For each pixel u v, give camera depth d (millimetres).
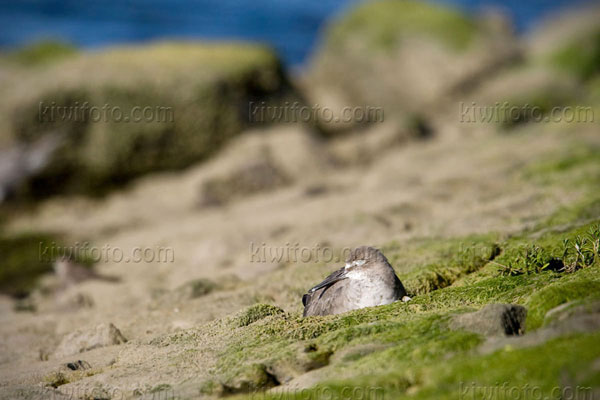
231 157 56500
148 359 24562
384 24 74250
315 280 31922
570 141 48875
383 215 40031
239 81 58781
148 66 58188
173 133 56750
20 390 22734
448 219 37250
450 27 73188
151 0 119875
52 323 33625
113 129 55719
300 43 105625
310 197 49906
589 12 76500
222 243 40531
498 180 43375
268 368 21109
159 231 47781
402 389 17938
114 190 56156
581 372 16156
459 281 28422
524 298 22766
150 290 35844
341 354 21219
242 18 114250
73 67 58938
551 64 71062
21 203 53344
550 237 30047
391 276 25719
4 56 72062
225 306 30547
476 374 17391
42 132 55219
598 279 22656
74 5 114812
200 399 20281
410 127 62781
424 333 21047
